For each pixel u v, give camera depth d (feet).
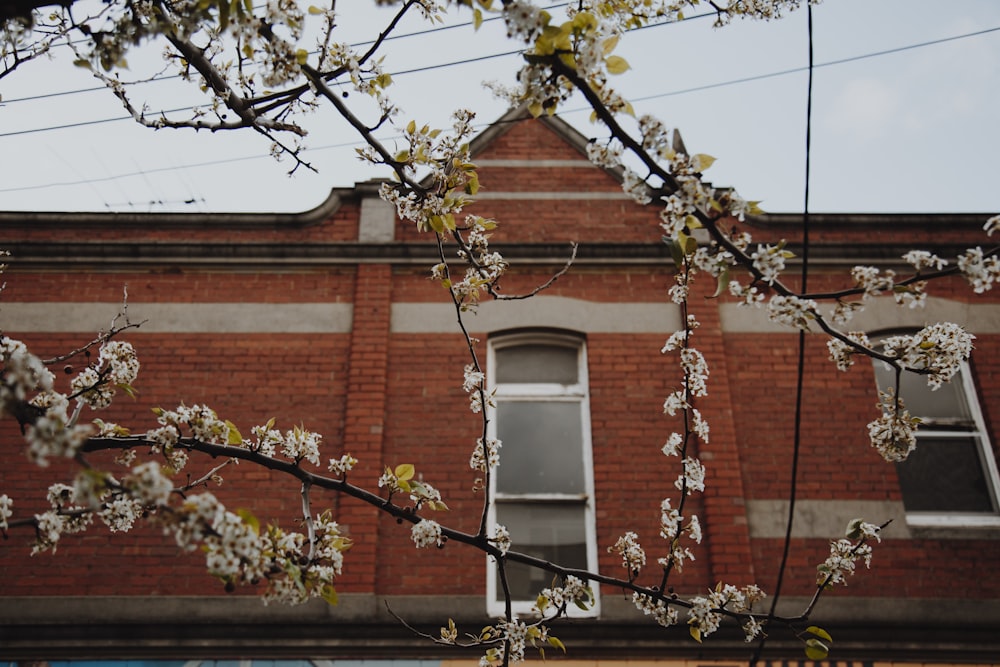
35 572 22.15
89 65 11.08
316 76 12.47
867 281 10.68
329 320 25.96
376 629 21.45
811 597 22.07
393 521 23.06
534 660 21.24
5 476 23.29
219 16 10.98
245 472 23.53
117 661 21.20
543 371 26.02
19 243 26.37
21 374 9.65
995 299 26.45
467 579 22.34
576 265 26.86
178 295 26.20
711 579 22.34
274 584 10.34
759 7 13.53
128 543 22.56
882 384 25.40
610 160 10.67
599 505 23.36
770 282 10.59
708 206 10.39
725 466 23.65
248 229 27.68
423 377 25.13
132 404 24.45
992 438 24.67
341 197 28.14
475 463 14.94
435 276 15.16
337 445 24.04
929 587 22.34
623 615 21.79
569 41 10.03
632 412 24.66
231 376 24.99
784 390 25.07
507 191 28.22
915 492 24.21
